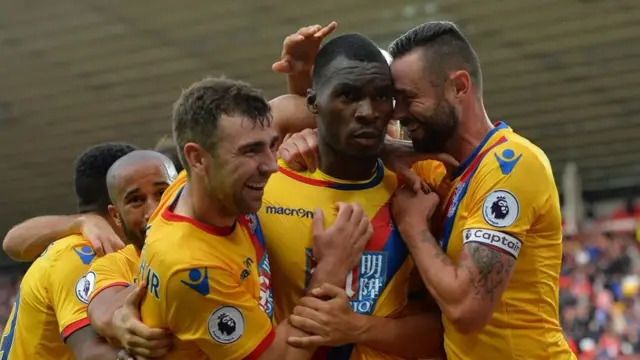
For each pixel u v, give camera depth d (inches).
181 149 233.9
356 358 259.6
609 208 1441.9
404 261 263.3
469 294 241.6
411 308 268.2
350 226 254.1
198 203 234.1
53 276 285.0
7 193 1665.8
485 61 1155.9
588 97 1219.9
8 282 1494.8
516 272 255.1
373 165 265.6
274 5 1083.3
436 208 266.5
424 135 258.7
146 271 238.7
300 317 245.0
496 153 251.8
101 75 1289.4
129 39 1192.2
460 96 256.4
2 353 310.0
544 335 258.1
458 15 1063.6
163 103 1355.8
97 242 287.9
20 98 1362.0
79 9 1122.0
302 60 273.1
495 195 247.0
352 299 258.2
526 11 1036.5
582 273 1086.4
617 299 1003.9
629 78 1158.3
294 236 260.5
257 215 262.5
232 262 237.6
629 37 1067.9
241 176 227.0
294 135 269.7
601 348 930.7
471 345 257.4
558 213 257.8
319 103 250.4
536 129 1323.8
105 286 267.1
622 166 1395.2
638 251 1115.9
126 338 239.8
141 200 277.6
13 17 1147.3
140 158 279.4
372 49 249.0
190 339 235.6
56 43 1206.9
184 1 1088.8
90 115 1401.3
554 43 1098.1
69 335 274.2
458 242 255.9
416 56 253.9
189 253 231.6
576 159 1392.7
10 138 1476.4
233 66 1246.9
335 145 251.9
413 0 1045.2
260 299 247.0
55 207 1704.0
